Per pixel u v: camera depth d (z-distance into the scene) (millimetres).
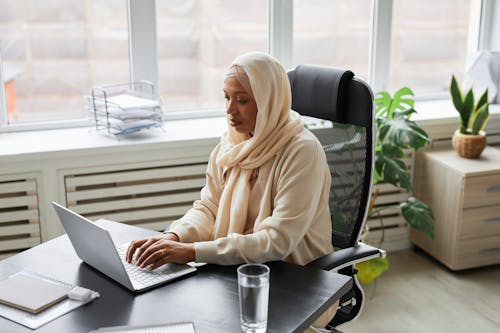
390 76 3639
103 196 2910
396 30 3576
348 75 2055
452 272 3287
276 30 3328
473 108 3240
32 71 3076
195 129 3127
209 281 1671
